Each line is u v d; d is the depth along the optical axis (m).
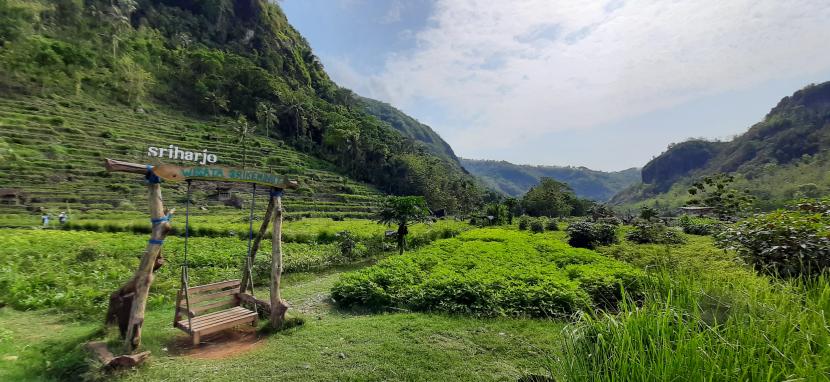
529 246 16.77
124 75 68.50
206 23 107.56
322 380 5.16
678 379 2.43
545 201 80.50
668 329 2.88
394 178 87.62
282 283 12.70
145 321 7.93
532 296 8.20
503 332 6.88
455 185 94.88
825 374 2.22
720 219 34.41
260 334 7.17
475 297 8.43
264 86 90.06
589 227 20.55
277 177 7.59
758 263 7.05
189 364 5.79
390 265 12.13
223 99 82.00
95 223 25.38
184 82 81.94
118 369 5.42
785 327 2.66
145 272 6.04
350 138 84.00
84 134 50.88
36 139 45.34
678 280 3.83
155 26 95.75
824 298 3.06
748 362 2.37
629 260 13.00
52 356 5.84
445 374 5.30
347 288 9.68
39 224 27.83
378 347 6.26
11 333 6.83
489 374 5.29
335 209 55.75
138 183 45.28
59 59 61.12
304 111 90.69
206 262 14.34
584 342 3.29
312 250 18.80
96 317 8.05
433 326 7.25
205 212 42.00
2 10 64.00
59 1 76.31
